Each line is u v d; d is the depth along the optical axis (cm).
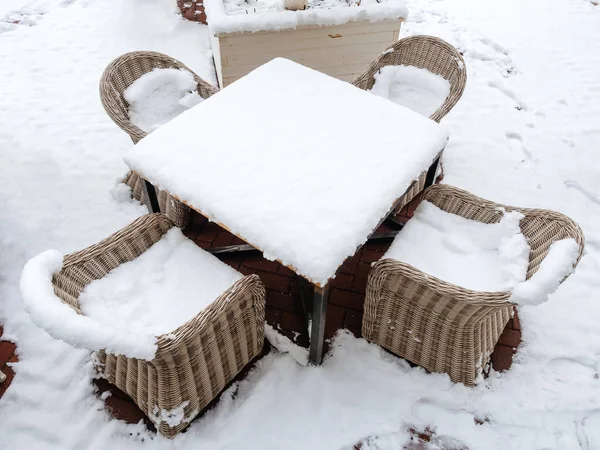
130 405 215
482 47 433
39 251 275
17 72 402
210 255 217
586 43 439
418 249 220
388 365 228
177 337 164
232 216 186
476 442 205
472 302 174
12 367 226
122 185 304
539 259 193
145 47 432
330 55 357
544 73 408
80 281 191
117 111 255
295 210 187
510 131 357
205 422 211
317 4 360
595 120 366
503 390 221
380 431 208
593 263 274
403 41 296
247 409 213
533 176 325
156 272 208
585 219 300
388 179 199
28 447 203
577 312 251
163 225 221
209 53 424
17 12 475
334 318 246
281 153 210
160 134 218
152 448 203
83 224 289
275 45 342
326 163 205
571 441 206
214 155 208
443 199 233
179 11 471
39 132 347
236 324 195
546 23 463
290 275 266
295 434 207
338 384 221
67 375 222
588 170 329
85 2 490
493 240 219
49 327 140
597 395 220
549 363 231
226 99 238
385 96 299
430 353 215
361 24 341
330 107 235
